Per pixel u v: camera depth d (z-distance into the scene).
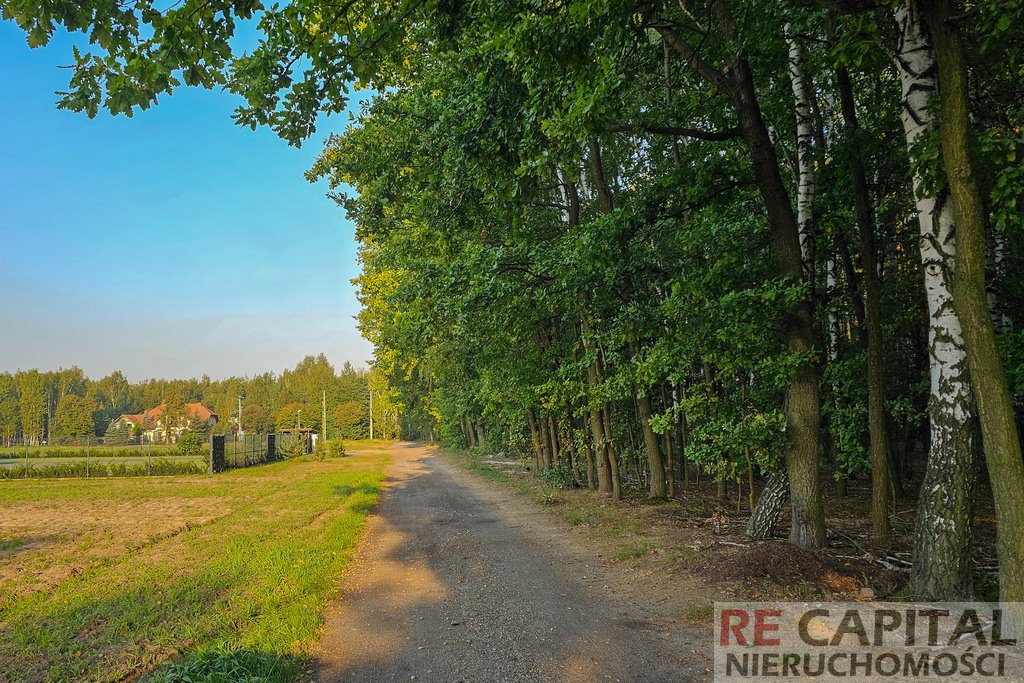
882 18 6.91
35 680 4.46
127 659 4.82
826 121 14.47
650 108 10.47
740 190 9.21
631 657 4.55
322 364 110.19
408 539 10.19
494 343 15.41
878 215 11.16
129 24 4.88
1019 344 6.89
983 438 4.55
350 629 5.51
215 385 133.50
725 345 7.99
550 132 6.88
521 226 13.19
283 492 18.92
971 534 5.35
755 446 7.54
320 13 5.73
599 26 6.18
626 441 15.30
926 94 5.54
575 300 11.99
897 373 13.36
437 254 16.05
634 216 9.14
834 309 9.88
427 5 6.74
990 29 5.88
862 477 15.96
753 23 8.28
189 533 11.36
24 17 4.59
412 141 12.86
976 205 4.56
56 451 41.84
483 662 4.57
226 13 5.18
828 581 5.92
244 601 6.31
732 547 7.72
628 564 7.54
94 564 8.78
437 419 43.81
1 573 8.39
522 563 7.98
